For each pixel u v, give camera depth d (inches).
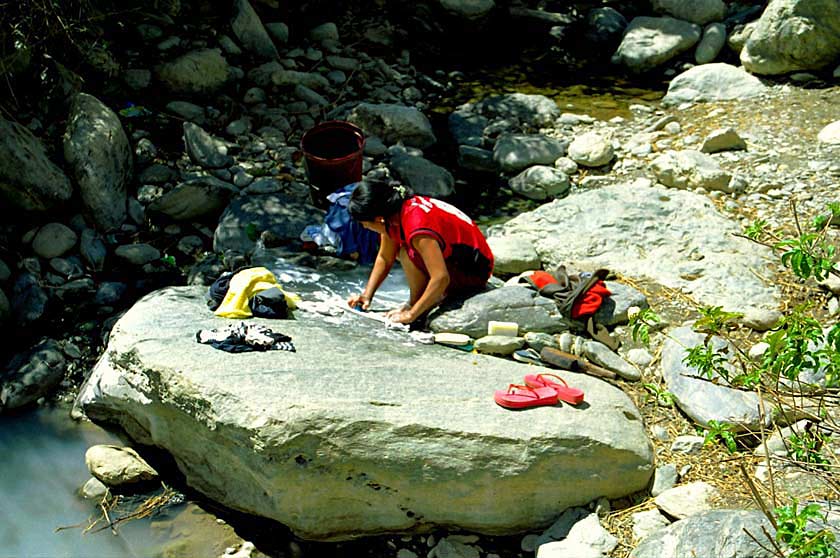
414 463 161.0
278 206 255.0
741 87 322.0
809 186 262.4
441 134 316.5
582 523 163.2
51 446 196.7
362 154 273.9
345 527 168.4
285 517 167.8
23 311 228.2
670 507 162.1
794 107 306.3
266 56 337.7
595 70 362.9
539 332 205.8
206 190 259.4
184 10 337.1
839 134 283.9
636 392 195.5
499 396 171.2
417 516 167.5
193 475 182.7
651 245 239.0
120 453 188.1
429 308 199.3
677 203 252.7
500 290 212.8
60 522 177.8
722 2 365.7
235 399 162.2
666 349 201.9
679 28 358.6
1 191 244.4
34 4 264.1
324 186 261.9
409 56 367.6
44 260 241.9
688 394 187.3
